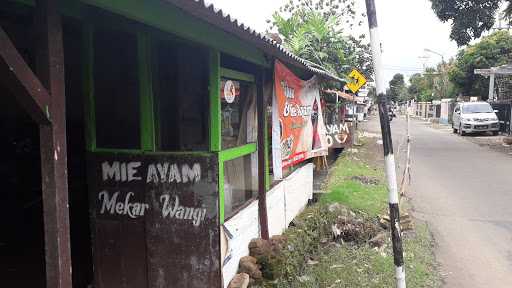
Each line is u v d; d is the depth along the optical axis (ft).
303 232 21.26
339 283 17.35
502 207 29.40
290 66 21.59
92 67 13.35
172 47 13.19
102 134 13.66
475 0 56.18
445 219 26.91
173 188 13.26
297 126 21.57
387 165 12.88
